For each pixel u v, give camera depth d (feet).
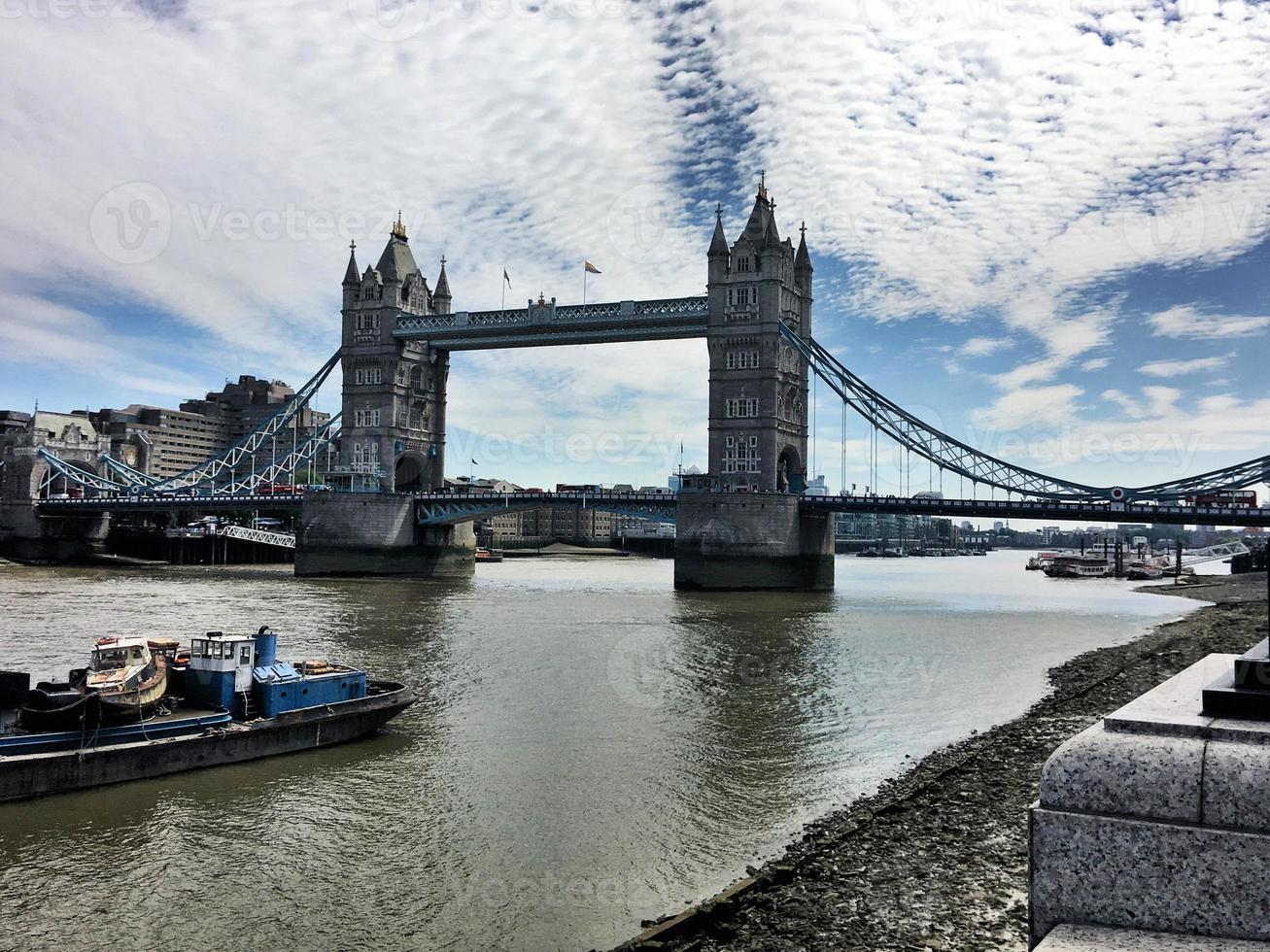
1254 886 20.90
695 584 393.29
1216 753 21.89
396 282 483.92
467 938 69.10
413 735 124.06
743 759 115.24
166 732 105.60
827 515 428.15
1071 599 380.37
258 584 394.73
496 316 463.83
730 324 413.39
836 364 431.84
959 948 62.13
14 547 597.52
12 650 190.49
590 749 118.62
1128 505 371.76
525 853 84.64
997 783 100.78
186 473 613.52
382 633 223.10
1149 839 21.94
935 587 485.15
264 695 113.80
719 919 67.97
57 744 99.14
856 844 82.58
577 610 288.92
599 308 437.58
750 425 408.67
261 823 91.40
